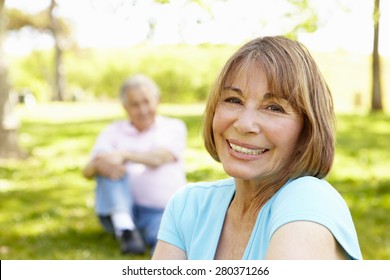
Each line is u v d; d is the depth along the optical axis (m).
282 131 2.00
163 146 6.08
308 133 2.03
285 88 1.99
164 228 2.33
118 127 6.32
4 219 7.48
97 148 6.15
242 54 2.06
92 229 6.93
